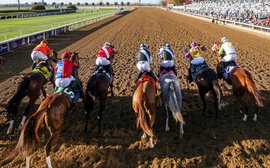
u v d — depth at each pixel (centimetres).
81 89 742
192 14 5384
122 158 633
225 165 600
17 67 1388
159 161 616
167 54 779
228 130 739
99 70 793
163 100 710
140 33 2672
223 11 3812
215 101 780
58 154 654
